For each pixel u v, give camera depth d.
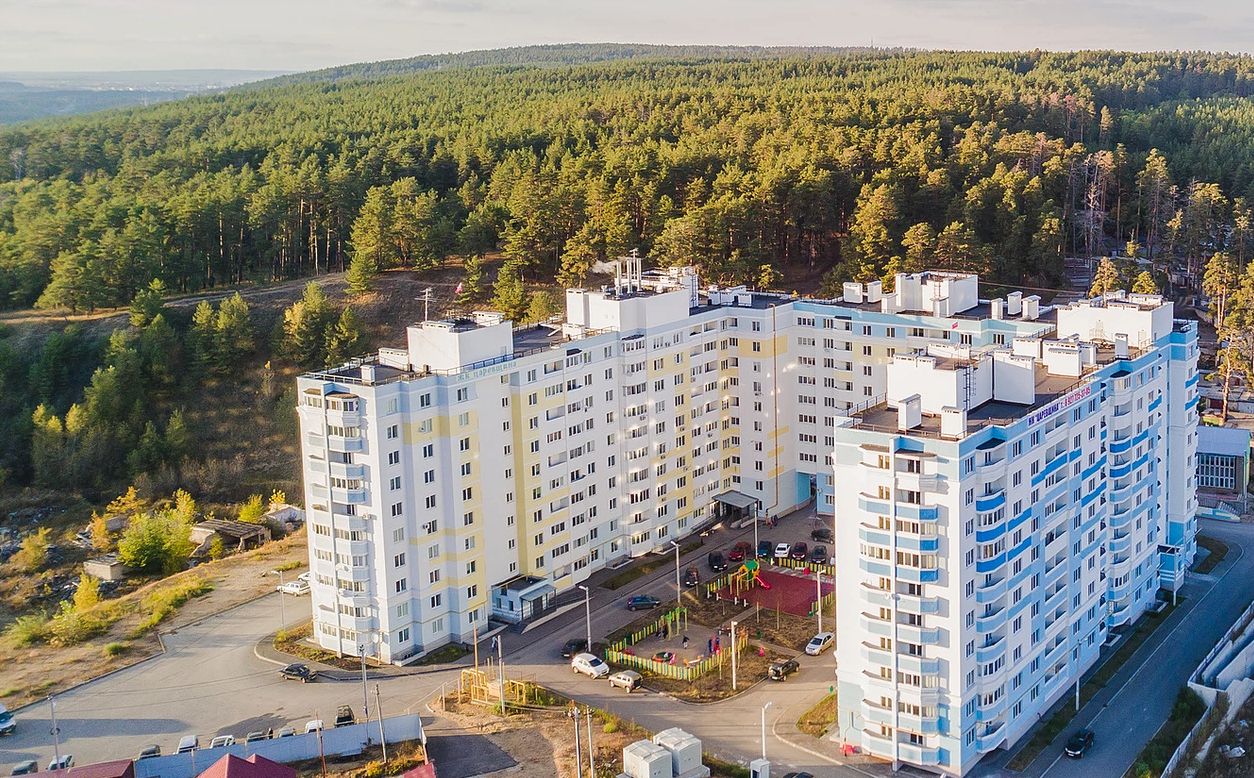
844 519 121.38
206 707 137.00
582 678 142.50
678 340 184.50
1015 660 123.69
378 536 144.50
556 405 163.12
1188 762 123.94
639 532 180.62
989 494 116.62
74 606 185.00
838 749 124.56
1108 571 146.75
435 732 129.38
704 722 131.38
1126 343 149.50
